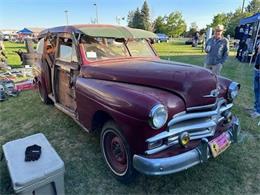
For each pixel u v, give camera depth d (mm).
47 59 4781
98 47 3479
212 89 2506
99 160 3184
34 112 5023
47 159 2416
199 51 19391
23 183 2113
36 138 2891
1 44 9805
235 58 14281
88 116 2971
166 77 2471
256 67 4535
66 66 3703
